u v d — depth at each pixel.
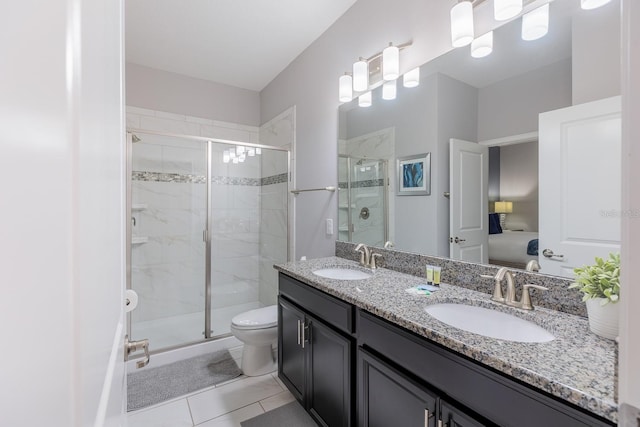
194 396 1.79
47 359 0.23
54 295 0.24
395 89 1.69
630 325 0.27
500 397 0.72
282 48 2.44
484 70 1.29
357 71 1.77
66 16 0.26
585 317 0.96
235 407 1.69
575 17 1.04
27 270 0.21
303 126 2.49
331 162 2.20
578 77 1.03
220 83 3.05
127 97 2.61
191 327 2.67
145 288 2.57
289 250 2.70
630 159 0.27
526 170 1.16
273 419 1.59
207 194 2.79
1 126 0.18
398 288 1.32
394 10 1.67
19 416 0.19
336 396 1.32
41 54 0.22
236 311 2.98
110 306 0.48
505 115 1.22
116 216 0.59
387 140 1.76
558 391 0.60
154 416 1.62
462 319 1.15
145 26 2.13
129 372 2.05
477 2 1.29
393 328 1.02
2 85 0.18
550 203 1.09
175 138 2.65
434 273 1.37
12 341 0.19
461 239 1.39
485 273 1.26
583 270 0.93
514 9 1.11
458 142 1.39
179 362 2.21
